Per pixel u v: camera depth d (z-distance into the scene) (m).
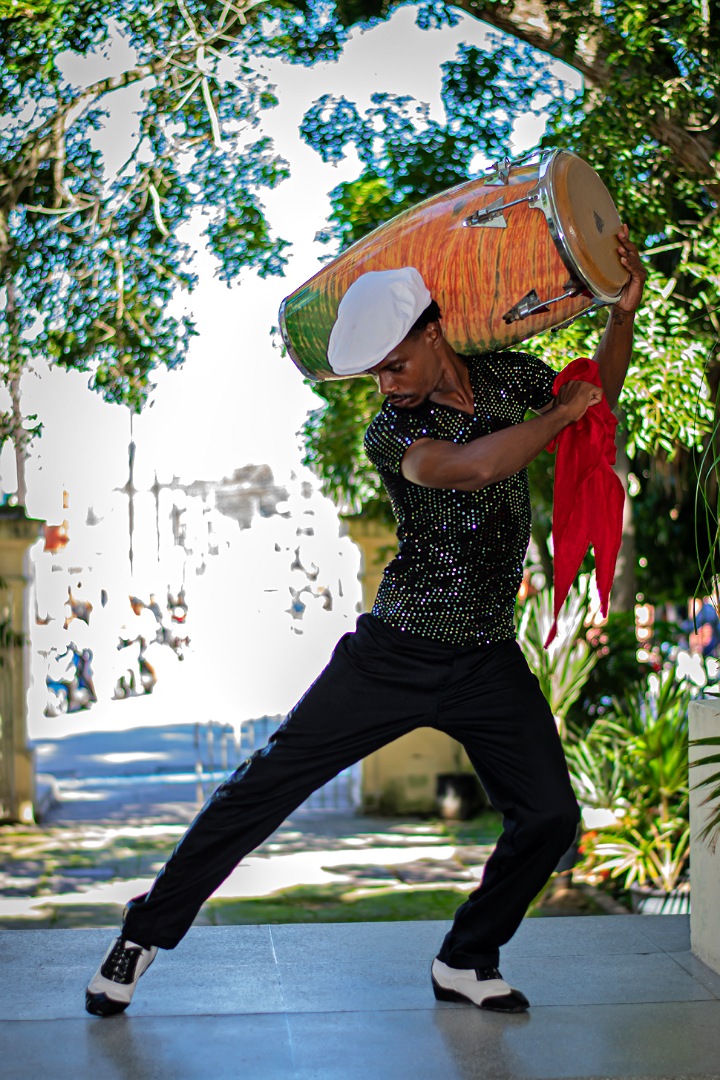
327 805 10.39
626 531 10.38
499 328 2.97
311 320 3.21
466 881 7.99
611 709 8.84
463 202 3.04
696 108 6.43
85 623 15.51
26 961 3.51
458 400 2.92
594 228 2.95
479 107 6.84
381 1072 2.83
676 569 10.95
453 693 2.99
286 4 6.86
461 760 10.03
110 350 7.04
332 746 3.01
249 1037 3.02
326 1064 2.87
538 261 2.91
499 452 2.70
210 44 6.86
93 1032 3.05
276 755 3.01
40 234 6.87
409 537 2.96
